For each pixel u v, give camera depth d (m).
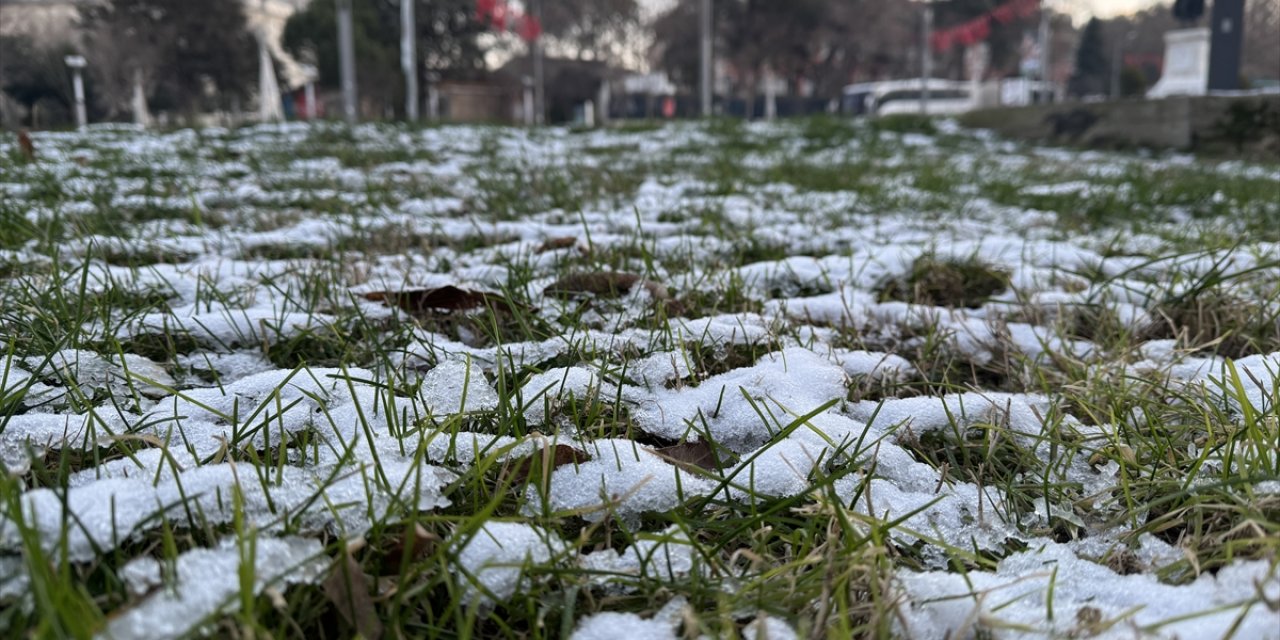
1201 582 1.05
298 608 0.96
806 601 1.04
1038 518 1.32
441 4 36.84
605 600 1.06
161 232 3.58
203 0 23.91
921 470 1.45
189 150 7.88
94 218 3.58
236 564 0.93
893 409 1.68
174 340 2.01
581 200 4.88
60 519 1.00
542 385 1.65
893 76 49.03
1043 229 4.32
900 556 1.19
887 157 9.68
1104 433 1.51
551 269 2.84
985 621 0.96
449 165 7.52
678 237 3.61
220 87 25.12
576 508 1.20
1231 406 1.64
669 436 1.57
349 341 2.02
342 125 10.96
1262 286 2.60
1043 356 2.12
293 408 1.51
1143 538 1.22
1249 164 8.40
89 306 2.15
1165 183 6.42
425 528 1.12
